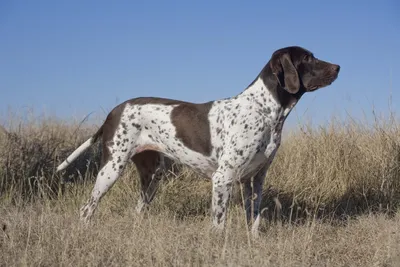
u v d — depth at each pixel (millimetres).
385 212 6387
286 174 7219
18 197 6305
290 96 5211
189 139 5410
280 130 5281
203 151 5371
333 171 7152
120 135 5621
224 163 5160
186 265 4098
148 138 5664
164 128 5523
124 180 6840
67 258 4223
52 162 7227
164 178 7035
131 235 4758
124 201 6566
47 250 4395
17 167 6992
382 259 4449
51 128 8508
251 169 5250
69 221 5215
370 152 7246
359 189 6902
